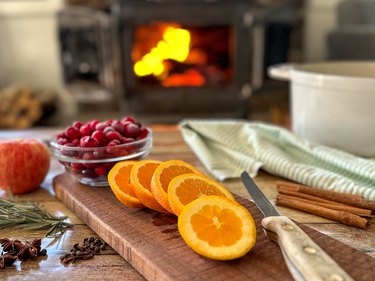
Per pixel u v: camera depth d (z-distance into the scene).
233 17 1.44
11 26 1.69
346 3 1.56
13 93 1.54
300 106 0.55
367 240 0.34
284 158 0.48
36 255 0.33
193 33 1.49
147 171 0.39
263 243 0.32
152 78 1.51
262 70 1.49
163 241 0.32
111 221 0.36
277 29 1.46
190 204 0.32
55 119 1.73
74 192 0.43
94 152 0.43
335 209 0.38
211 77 1.52
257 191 0.40
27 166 0.44
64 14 1.47
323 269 0.25
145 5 1.42
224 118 1.53
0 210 0.40
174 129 0.71
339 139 0.51
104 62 1.51
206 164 0.51
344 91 0.49
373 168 0.43
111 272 0.31
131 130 0.46
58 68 1.72
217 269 0.29
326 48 1.57
